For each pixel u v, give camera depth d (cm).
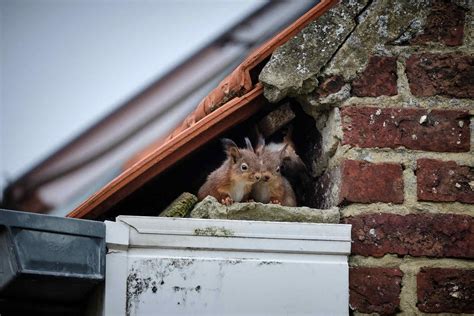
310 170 732
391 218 647
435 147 662
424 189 653
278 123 722
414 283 635
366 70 680
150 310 613
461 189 654
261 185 770
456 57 681
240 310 619
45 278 585
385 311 630
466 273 637
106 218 732
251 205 655
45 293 631
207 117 694
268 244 631
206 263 625
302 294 625
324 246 633
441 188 654
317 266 630
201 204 661
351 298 632
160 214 703
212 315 616
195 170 784
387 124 667
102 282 611
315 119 702
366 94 675
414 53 682
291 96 696
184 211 676
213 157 810
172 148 690
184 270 622
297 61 687
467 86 676
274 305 621
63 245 594
